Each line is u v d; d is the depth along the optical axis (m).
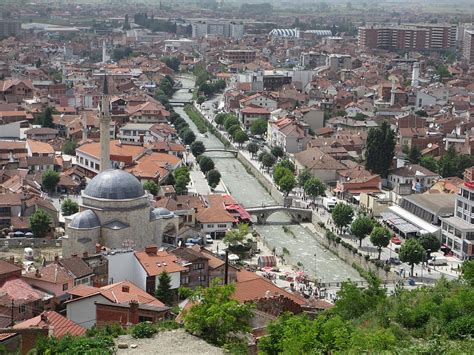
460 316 110.81
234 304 107.88
